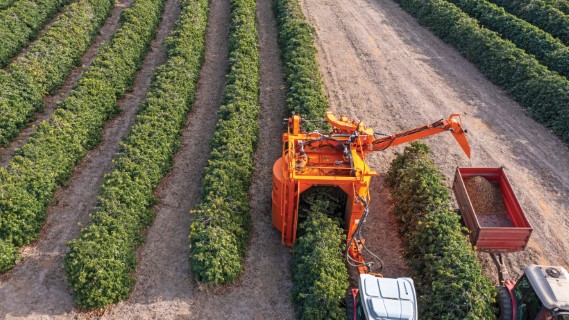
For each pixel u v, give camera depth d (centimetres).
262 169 2214
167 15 3622
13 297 1641
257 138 2356
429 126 1741
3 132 2308
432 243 1684
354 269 1712
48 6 3441
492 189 1852
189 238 1761
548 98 2583
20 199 1861
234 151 2095
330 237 1650
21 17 3184
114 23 3491
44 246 1831
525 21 3306
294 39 2970
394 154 2136
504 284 1575
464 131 1705
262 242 1866
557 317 1308
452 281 1513
